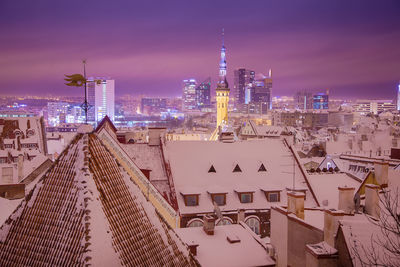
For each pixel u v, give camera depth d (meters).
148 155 50.19
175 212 41.59
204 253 27.81
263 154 54.12
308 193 49.44
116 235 16.91
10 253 17.08
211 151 52.91
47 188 17.95
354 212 23.69
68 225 16.47
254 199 48.25
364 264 17.55
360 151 90.12
